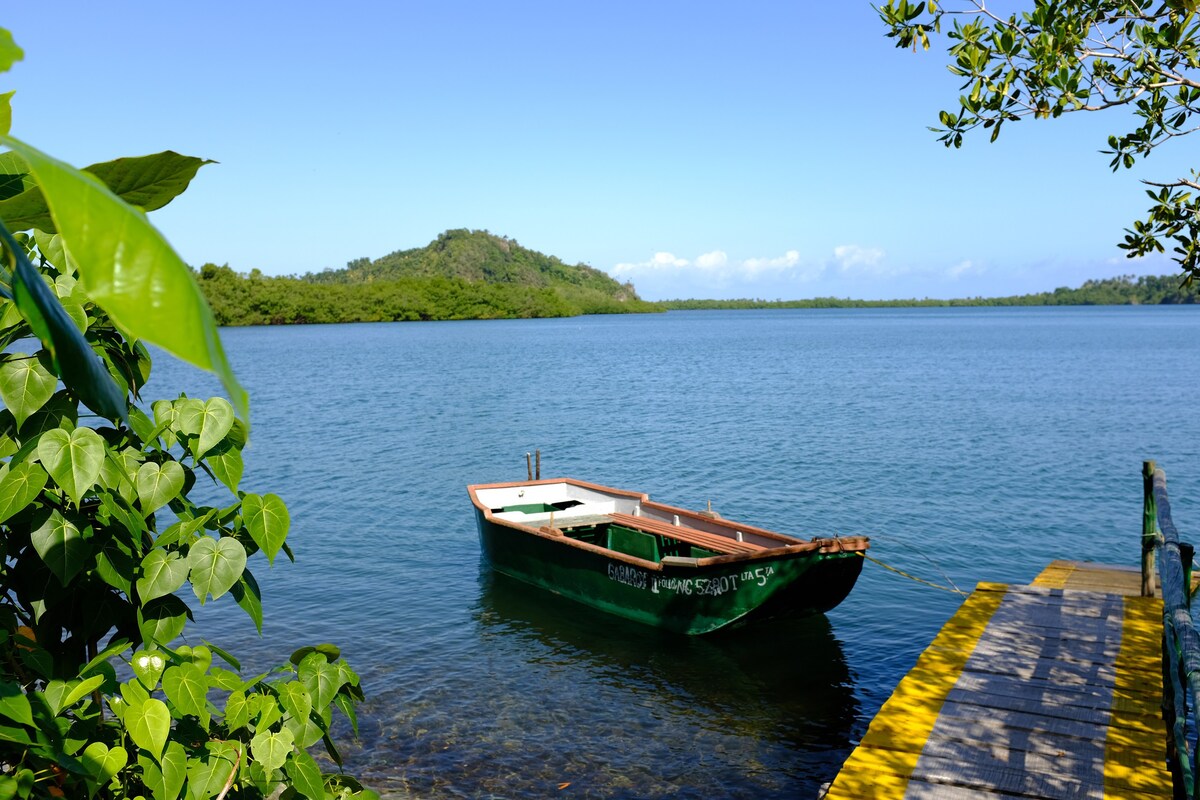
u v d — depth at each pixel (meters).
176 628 2.63
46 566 2.59
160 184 1.63
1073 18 4.59
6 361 2.37
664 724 8.87
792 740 8.56
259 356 74.06
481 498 14.92
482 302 193.00
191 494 20.75
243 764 2.76
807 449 26.53
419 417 34.94
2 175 1.68
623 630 11.45
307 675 3.00
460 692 9.55
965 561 15.09
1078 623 7.26
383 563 14.69
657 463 24.80
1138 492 20.25
